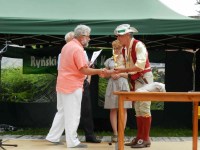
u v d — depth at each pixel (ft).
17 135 25.48
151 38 29.66
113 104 21.18
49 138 19.77
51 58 28.09
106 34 22.63
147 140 18.97
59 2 25.14
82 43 19.03
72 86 18.60
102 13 24.21
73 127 18.71
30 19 22.52
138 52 17.92
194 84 29.76
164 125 29.63
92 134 20.76
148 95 15.37
